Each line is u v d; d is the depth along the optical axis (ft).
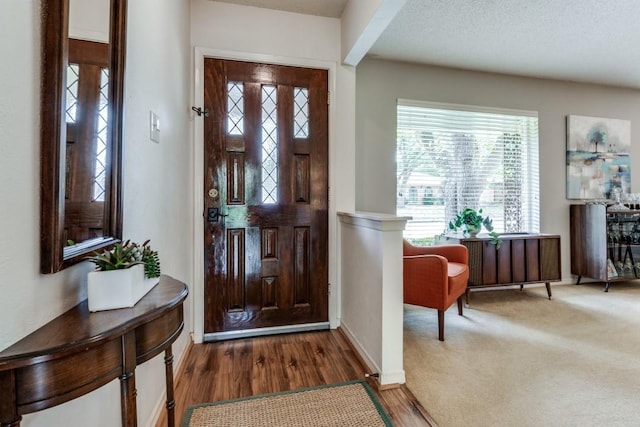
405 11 7.82
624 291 11.50
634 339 7.53
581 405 5.12
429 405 5.12
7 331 2.03
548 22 8.28
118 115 3.49
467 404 5.15
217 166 7.64
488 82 11.50
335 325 8.29
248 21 7.77
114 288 2.71
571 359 6.59
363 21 6.74
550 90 12.12
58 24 2.45
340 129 8.33
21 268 2.16
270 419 4.81
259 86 7.84
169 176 5.70
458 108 11.19
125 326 2.36
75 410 2.79
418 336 7.74
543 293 11.29
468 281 9.92
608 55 10.11
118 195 3.49
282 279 8.02
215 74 7.61
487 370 6.17
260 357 6.75
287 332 8.04
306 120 8.14
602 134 12.59
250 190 7.82
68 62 2.63
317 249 8.21
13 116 2.10
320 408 5.05
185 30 6.96
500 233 11.21
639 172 13.00
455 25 8.46
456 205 11.28
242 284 7.81
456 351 6.96
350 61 8.09
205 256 7.59
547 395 5.38
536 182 11.97
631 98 12.99
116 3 3.47
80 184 2.88
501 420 4.78
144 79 4.46
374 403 5.17
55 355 1.98
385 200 10.60
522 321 8.68
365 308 6.49
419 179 11.00
